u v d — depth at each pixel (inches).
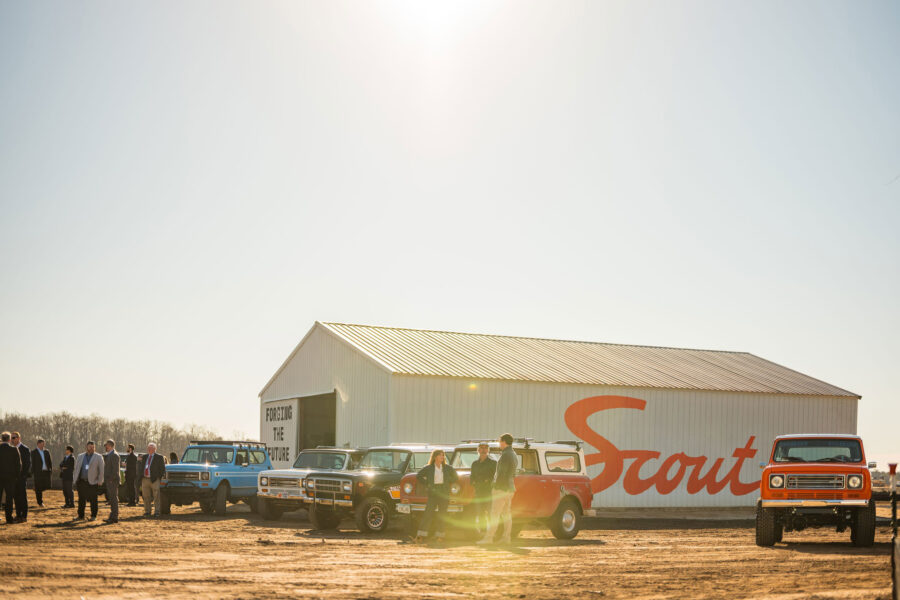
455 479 645.9
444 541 649.0
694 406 1279.5
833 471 633.0
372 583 426.3
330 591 398.3
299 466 843.4
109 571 450.3
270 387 1473.9
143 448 4133.9
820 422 1403.8
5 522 718.5
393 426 1039.0
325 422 1323.8
